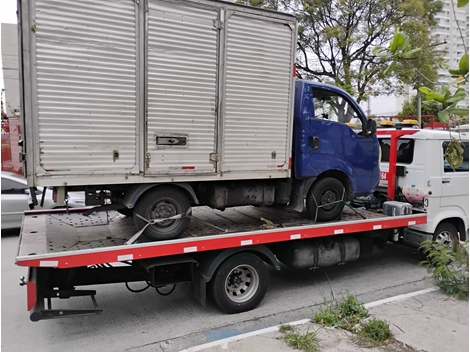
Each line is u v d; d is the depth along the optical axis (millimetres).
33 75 3674
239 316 4688
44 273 4008
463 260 5305
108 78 3982
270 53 4906
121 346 3980
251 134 4875
